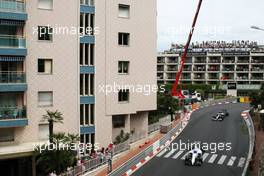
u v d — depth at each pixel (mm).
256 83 115438
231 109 83312
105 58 41781
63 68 38594
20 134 36188
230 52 117000
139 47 44625
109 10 41906
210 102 94812
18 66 36219
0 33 35469
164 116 60781
